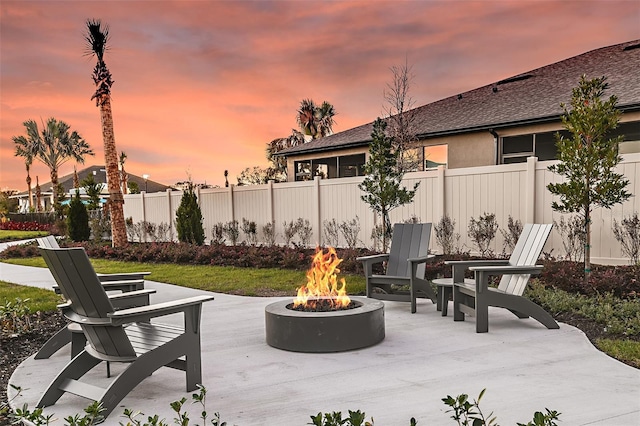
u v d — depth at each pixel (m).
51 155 36.91
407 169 13.34
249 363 4.08
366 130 17.17
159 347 3.23
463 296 5.54
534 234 5.34
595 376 3.56
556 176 8.39
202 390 2.41
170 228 17.42
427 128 14.35
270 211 13.82
